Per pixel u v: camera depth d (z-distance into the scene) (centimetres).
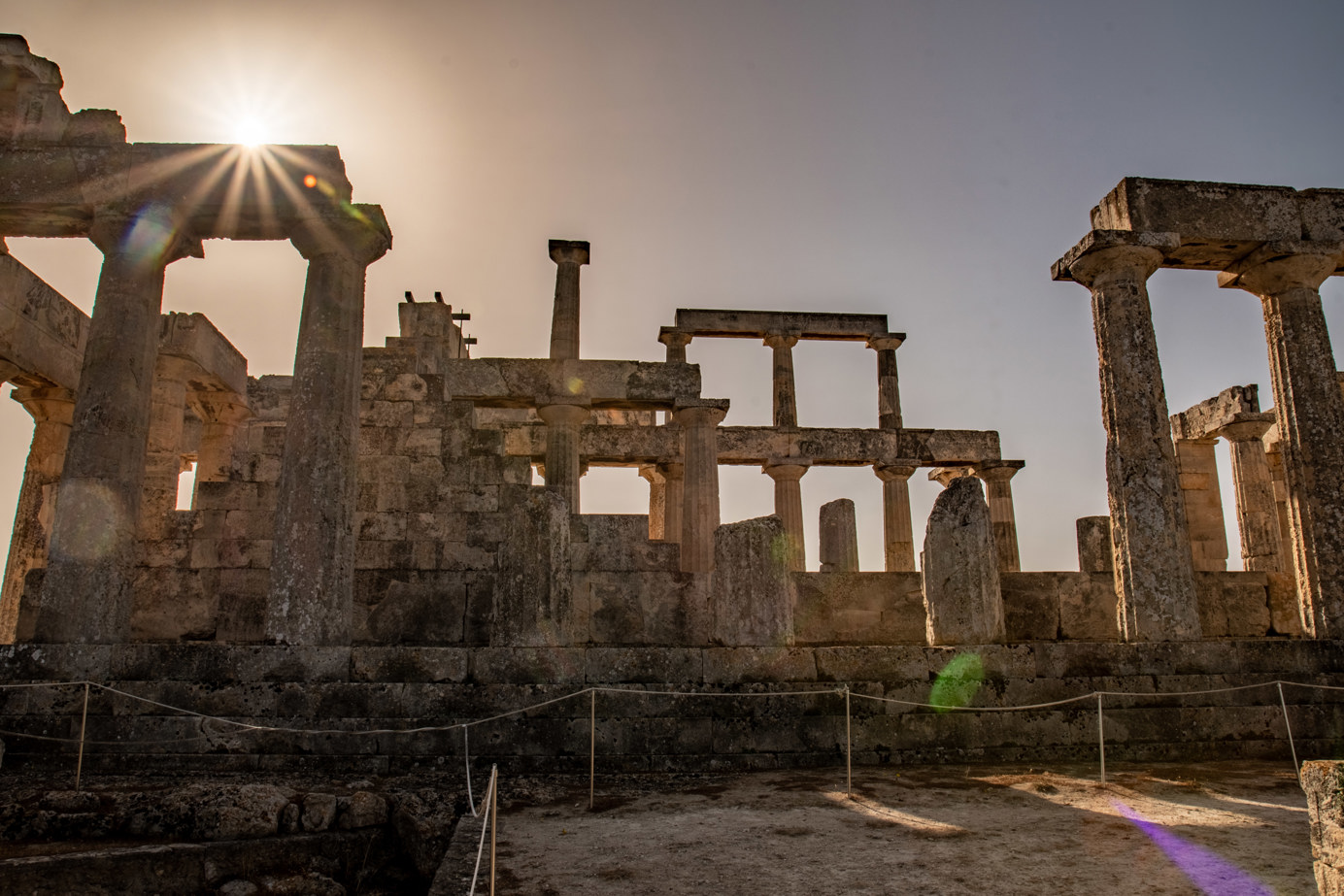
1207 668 1077
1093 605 1316
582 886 514
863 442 2819
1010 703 1005
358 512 1440
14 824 631
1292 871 537
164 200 1184
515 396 1858
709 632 1268
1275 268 1328
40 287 1606
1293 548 1291
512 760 923
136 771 888
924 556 1116
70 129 1245
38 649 970
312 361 1148
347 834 671
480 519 1447
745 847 602
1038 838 623
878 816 697
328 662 974
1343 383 1948
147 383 1180
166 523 1384
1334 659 1105
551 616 1038
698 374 1912
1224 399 2227
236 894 598
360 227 1192
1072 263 1320
